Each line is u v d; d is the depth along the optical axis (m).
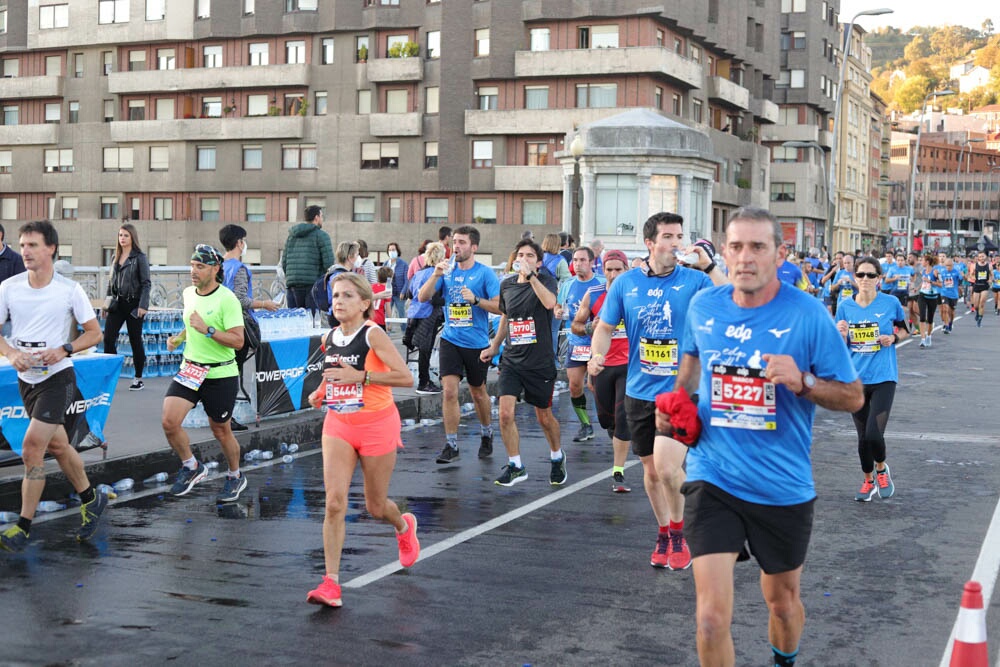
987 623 6.19
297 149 62.56
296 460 11.36
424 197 60.53
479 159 59.22
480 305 10.90
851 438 13.05
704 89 63.56
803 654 5.66
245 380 11.93
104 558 7.36
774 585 4.75
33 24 67.75
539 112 57.56
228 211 64.06
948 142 190.88
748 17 70.50
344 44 61.34
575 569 7.19
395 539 7.95
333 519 6.41
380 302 16.45
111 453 9.92
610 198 30.45
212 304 8.81
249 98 63.44
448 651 5.61
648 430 7.36
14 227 69.19
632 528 8.36
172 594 6.54
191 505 9.05
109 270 17.56
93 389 9.53
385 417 6.64
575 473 10.69
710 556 4.58
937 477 10.61
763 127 81.38
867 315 9.58
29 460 7.54
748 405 4.63
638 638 5.84
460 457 11.58
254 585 6.74
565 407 15.96
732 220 4.64
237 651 5.57
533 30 58.09
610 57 56.16
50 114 68.31
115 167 66.38
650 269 7.44
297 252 15.78
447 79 59.12
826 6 85.06
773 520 4.63
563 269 17.28
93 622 6.00
